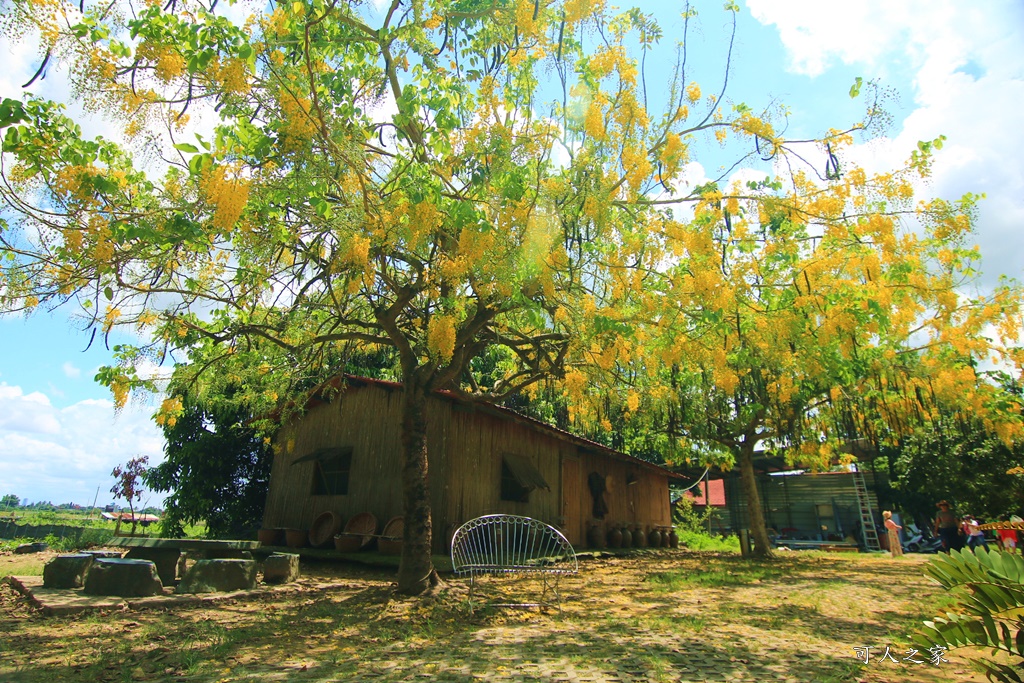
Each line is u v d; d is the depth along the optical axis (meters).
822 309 6.12
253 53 3.72
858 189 5.67
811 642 3.83
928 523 19.27
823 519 20.58
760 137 5.23
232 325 6.43
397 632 4.12
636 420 9.25
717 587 6.79
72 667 3.20
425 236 4.63
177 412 7.10
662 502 15.53
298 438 10.80
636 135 4.96
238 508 13.36
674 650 3.59
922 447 15.21
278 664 3.28
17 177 3.92
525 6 4.78
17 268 4.20
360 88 5.09
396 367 8.58
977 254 6.98
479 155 4.96
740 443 11.43
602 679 2.96
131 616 4.55
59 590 5.20
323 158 4.31
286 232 4.77
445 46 5.06
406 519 5.80
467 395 6.39
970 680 2.91
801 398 9.55
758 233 5.83
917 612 4.93
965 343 8.43
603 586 6.85
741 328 6.34
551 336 6.32
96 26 3.77
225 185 3.71
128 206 4.27
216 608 5.00
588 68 5.05
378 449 9.45
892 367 8.70
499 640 3.87
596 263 5.59
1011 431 8.87
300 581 6.51
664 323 5.73
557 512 11.11
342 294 6.56
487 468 9.62
